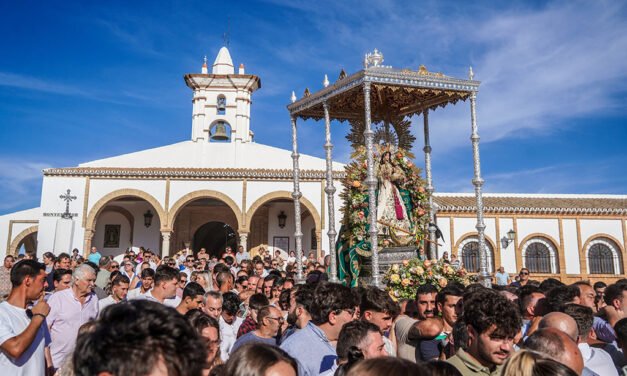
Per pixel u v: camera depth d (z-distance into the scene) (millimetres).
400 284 10852
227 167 31453
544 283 7391
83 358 1699
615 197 33875
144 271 9352
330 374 4684
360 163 13641
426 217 14164
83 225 28750
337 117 14805
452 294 5996
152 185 29438
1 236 31656
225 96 32844
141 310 1769
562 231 30750
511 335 3848
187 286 7230
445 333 5848
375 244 11555
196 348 1765
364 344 3965
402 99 14133
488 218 30312
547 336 3729
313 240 32500
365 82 12039
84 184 29172
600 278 30547
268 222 32594
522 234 30484
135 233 32219
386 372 2238
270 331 6008
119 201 32250
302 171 29625
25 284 5641
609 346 5766
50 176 29078
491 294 3988
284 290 7906
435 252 14469
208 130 32250
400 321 6371
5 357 5191
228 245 37500
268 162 31797
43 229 28453
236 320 8281
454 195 32688
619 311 6508
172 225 29156
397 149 14281
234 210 29312
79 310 7352
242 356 2867
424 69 12555
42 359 5641
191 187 29500
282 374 2799
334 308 5039
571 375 2752
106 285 12773
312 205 29266
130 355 1650
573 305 5168
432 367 3135
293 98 14516
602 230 31000
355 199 13242
